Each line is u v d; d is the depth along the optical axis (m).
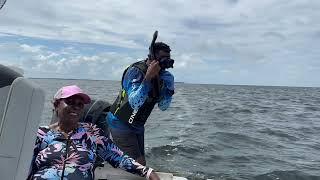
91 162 1.50
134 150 2.12
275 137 6.84
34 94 0.97
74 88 1.49
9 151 0.95
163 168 4.07
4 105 0.95
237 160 4.61
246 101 20.73
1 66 0.96
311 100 25.89
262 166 4.40
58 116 1.51
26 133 0.97
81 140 1.51
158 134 6.54
